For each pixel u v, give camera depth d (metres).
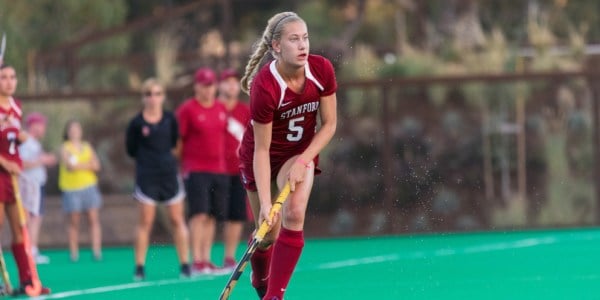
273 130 22.52
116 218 55.53
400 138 58.50
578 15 74.88
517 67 60.59
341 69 61.38
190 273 36.31
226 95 38.28
